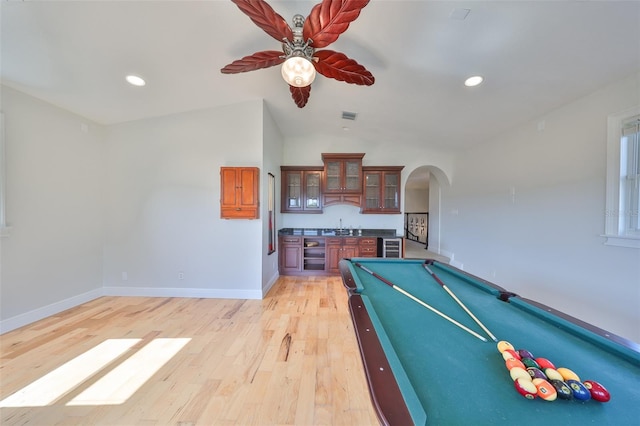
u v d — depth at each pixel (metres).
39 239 2.79
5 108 2.51
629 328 2.06
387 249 4.62
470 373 0.85
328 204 4.76
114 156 3.52
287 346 2.24
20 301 2.61
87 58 2.21
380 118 3.77
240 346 2.23
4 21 1.76
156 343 2.28
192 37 2.04
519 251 3.31
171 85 2.77
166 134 3.48
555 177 2.75
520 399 0.73
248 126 3.42
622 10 1.45
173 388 1.71
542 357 0.96
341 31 1.51
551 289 2.80
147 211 3.51
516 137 3.36
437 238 6.06
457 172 5.04
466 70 2.24
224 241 3.46
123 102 3.01
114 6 1.70
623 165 2.14
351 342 2.31
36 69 2.31
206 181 3.46
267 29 1.54
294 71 1.62
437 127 3.83
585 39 1.70
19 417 1.47
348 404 1.59
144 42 2.07
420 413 0.62
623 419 0.67
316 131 4.73
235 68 1.90
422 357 0.95
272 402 1.60
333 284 4.14
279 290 3.82
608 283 2.21
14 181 2.57
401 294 1.67
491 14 1.60
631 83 2.04
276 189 4.46
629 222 2.11
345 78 2.01
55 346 2.22
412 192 9.93
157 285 3.52
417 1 1.57
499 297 1.58
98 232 3.48
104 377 1.82
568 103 2.58
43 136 2.83
